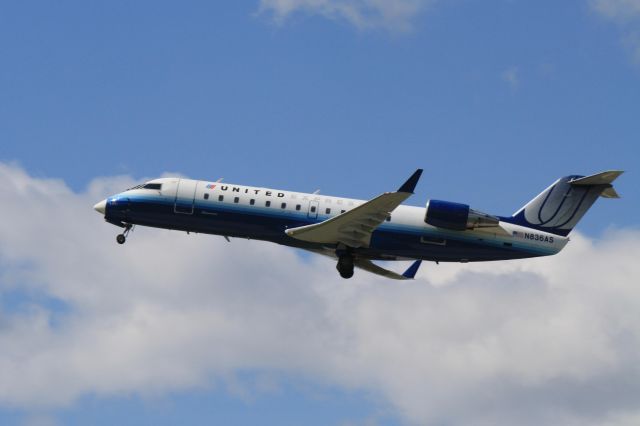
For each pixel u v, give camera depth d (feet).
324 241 501.97
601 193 511.40
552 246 511.40
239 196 504.84
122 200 512.22
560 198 513.04
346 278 506.07
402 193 465.06
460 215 499.10
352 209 477.36
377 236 502.38
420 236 502.38
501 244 506.89
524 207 514.68
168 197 507.30
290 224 502.79
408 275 545.44
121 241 521.65
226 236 512.63
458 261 513.04
